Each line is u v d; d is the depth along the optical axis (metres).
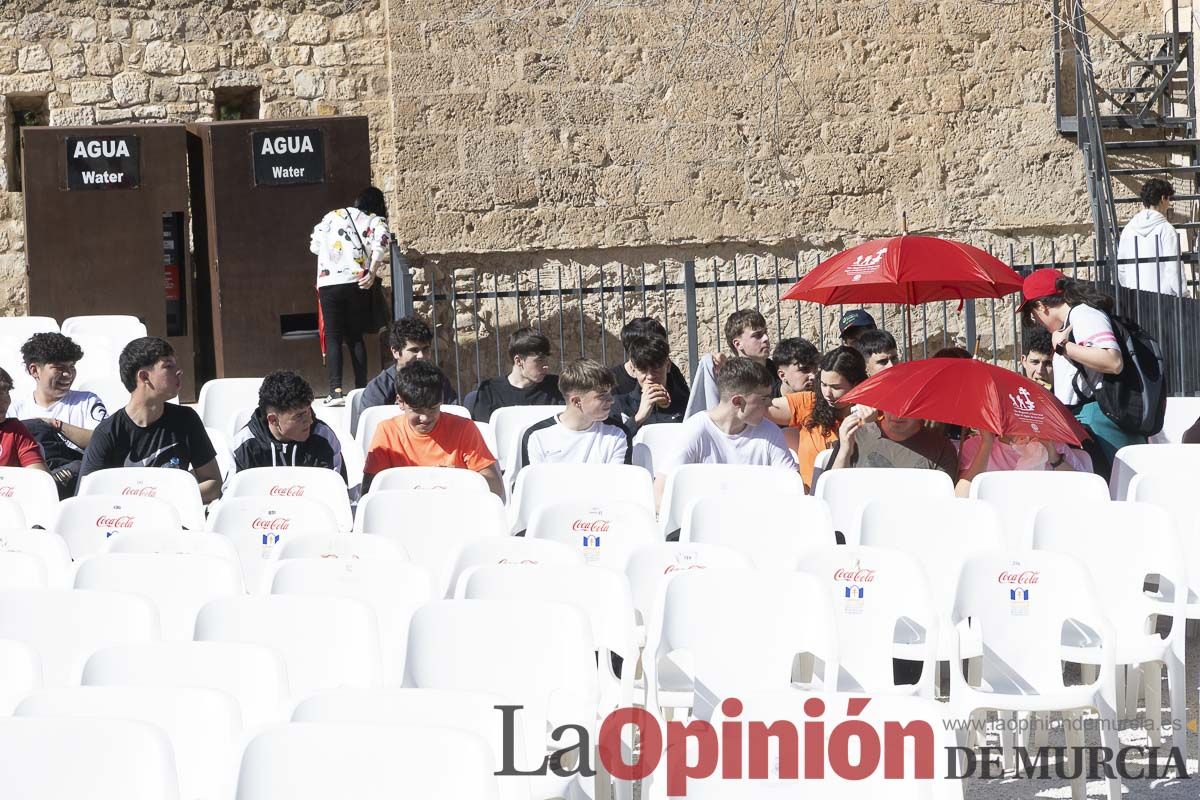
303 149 44.94
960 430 25.58
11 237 48.00
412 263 47.22
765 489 23.17
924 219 48.69
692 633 16.45
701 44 47.78
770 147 48.16
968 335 46.94
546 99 47.41
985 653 17.64
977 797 18.27
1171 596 21.30
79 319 41.31
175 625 17.84
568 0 47.31
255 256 44.88
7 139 47.75
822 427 27.84
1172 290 42.94
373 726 11.32
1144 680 20.89
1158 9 49.28
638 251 48.28
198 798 12.71
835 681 15.89
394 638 17.56
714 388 30.83
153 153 44.78
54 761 11.45
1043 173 48.88
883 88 48.34
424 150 47.03
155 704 12.77
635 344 30.34
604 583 17.06
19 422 26.95
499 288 47.84
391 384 33.34
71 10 47.62
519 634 15.34
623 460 26.14
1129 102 49.28
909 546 20.88
